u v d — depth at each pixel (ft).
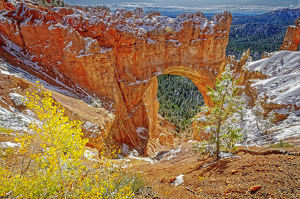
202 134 80.38
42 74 76.69
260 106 68.59
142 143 108.99
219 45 122.42
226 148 38.81
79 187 19.17
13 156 30.60
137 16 119.44
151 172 41.86
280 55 95.61
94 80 87.25
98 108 77.71
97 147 61.62
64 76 83.76
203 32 116.88
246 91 93.61
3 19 75.77
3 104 45.42
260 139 54.65
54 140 17.01
